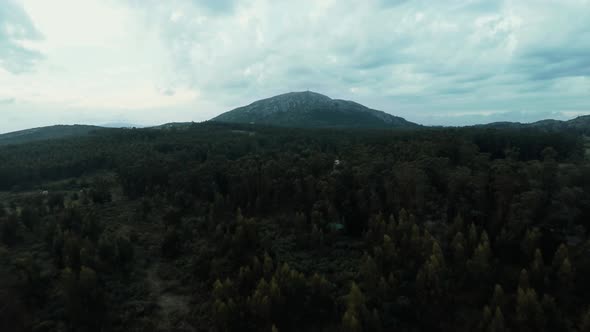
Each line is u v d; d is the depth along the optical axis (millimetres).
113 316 44656
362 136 173500
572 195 56094
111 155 138750
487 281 45719
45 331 41469
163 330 43688
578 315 39719
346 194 75938
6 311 41344
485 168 80812
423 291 42969
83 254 51375
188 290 52250
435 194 70875
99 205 89562
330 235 63812
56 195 88312
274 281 44031
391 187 71625
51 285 49312
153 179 100125
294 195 82625
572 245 50875
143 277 55438
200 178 92688
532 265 44812
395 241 54344
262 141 174000
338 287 50125
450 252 51812
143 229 74000
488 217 60406
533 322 37375
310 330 43344
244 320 42312
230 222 68750
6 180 114375
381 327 40594
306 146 155000
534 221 54656
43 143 163875
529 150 117688
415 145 112688
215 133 198625
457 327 41406
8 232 64562
